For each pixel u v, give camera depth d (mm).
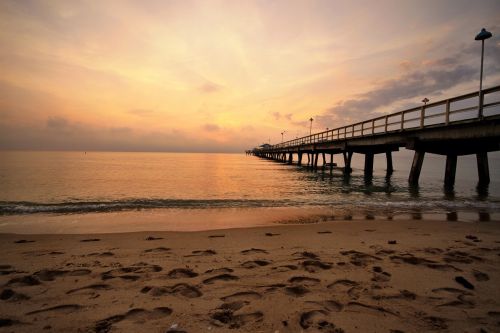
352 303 2533
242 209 8898
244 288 2857
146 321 2215
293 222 7090
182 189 15203
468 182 18875
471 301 2607
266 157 89375
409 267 3531
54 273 3307
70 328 2117
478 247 4531
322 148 27047
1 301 2576
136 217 7641
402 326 2156
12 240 5008
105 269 3453
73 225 6684
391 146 19438
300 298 2627
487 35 10578
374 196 12141
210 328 2105
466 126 10055
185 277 3174
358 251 4270
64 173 25938
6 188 14875
